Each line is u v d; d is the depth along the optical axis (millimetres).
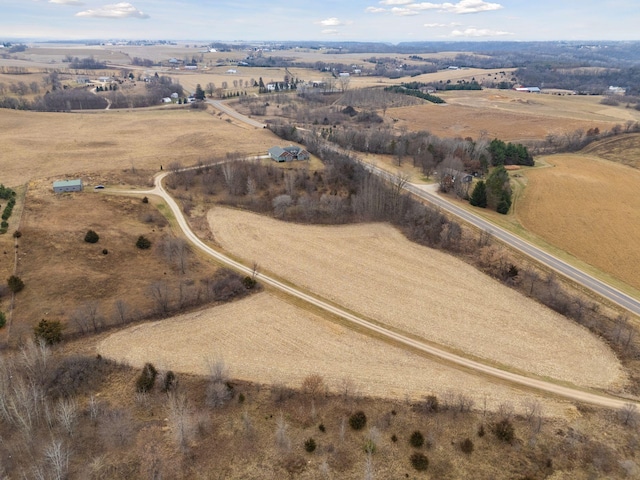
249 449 51219
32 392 55250
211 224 109250
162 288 79812
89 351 65562
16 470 46969
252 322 75000
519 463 50594
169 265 89375
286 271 91625
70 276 79875
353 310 79875
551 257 98500
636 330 75312
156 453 50094
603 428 55625
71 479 46531
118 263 87312
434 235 104812
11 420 52094
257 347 69062
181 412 53250
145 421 54375
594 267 95625
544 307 81625
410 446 52406
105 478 47000
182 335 70750
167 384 59312
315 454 50906
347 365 66125
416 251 101125
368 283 88375
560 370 66562
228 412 56344
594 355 69812
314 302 81625
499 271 91125
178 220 109312
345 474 48719
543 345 71938
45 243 88000
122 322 72000
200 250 97438
